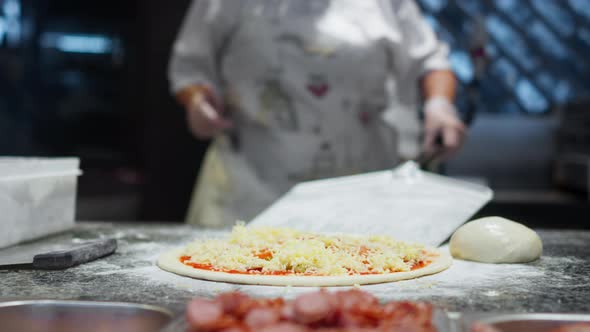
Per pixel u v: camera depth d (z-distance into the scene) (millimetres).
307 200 1430
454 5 3582
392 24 1878
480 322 617
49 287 802
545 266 962
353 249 962
